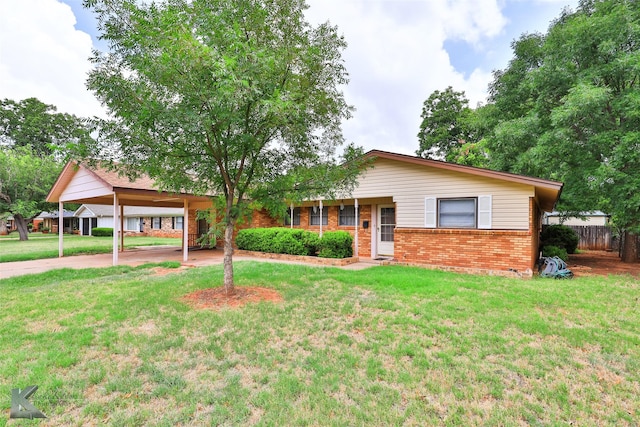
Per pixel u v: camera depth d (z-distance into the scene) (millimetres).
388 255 12234
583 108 8578
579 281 7219
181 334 4016
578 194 10383
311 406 2551
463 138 24703
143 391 2758
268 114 4699
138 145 4863
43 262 10867
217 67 3797
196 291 6160
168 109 4328
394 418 2408
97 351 3535
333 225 13539
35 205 22016
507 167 13070
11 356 3373
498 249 8227
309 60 5160
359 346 3670
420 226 9508
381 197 10562
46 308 5109
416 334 4008
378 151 10109
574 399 2678
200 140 4906
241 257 12359
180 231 23844
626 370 3170
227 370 3141
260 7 4777
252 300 5496
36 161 21562
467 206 8836
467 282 6805
